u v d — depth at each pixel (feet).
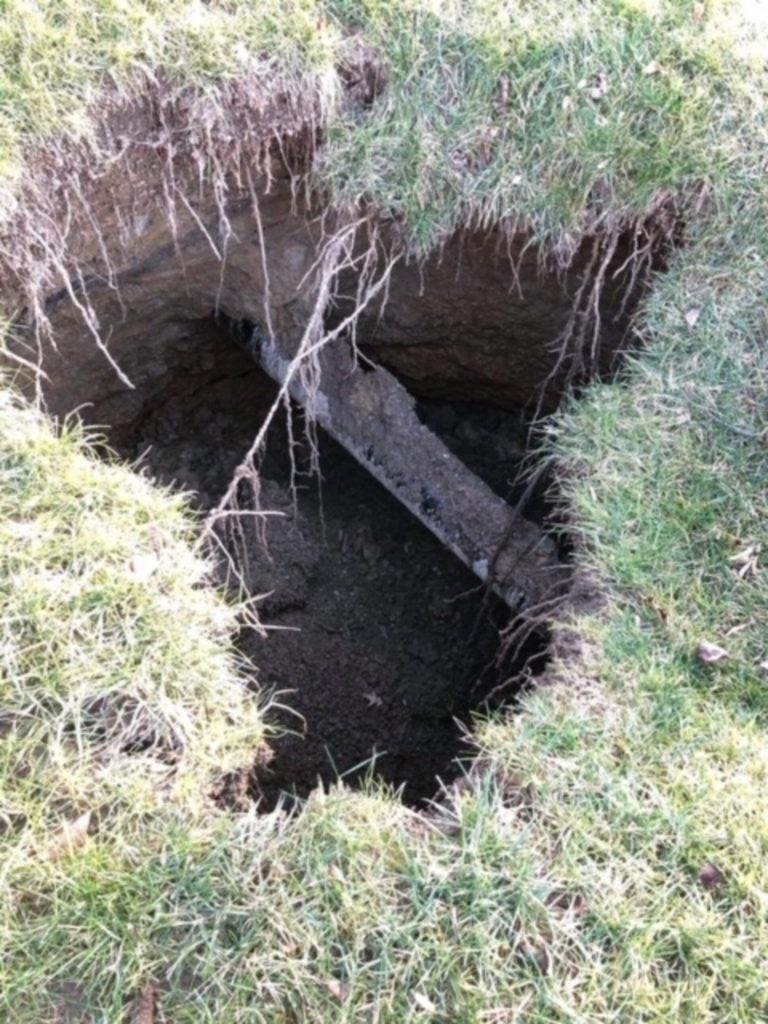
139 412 13.08
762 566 8.20
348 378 11.57
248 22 9.69
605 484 8.53
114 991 5.89
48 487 7.59
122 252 10.42
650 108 10.02
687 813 6.72
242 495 13.19
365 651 12.53
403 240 10.43
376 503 13.62
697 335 9.47
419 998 5.93
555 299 11.32
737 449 8.81
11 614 6.93
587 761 6.90
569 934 6.19
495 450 13.85
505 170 9.87
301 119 9.84
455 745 11.66
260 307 11.76
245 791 7.11
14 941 6.00
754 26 10.79
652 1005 6.04
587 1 10.36
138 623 7.09
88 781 6.50
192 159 9.78
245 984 5.92
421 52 9.95
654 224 10.18
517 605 10.59
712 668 7.59
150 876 6.18
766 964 6.23
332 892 6.21
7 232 8.89
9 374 9.84
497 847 6.41
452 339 12.53
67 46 9.12
